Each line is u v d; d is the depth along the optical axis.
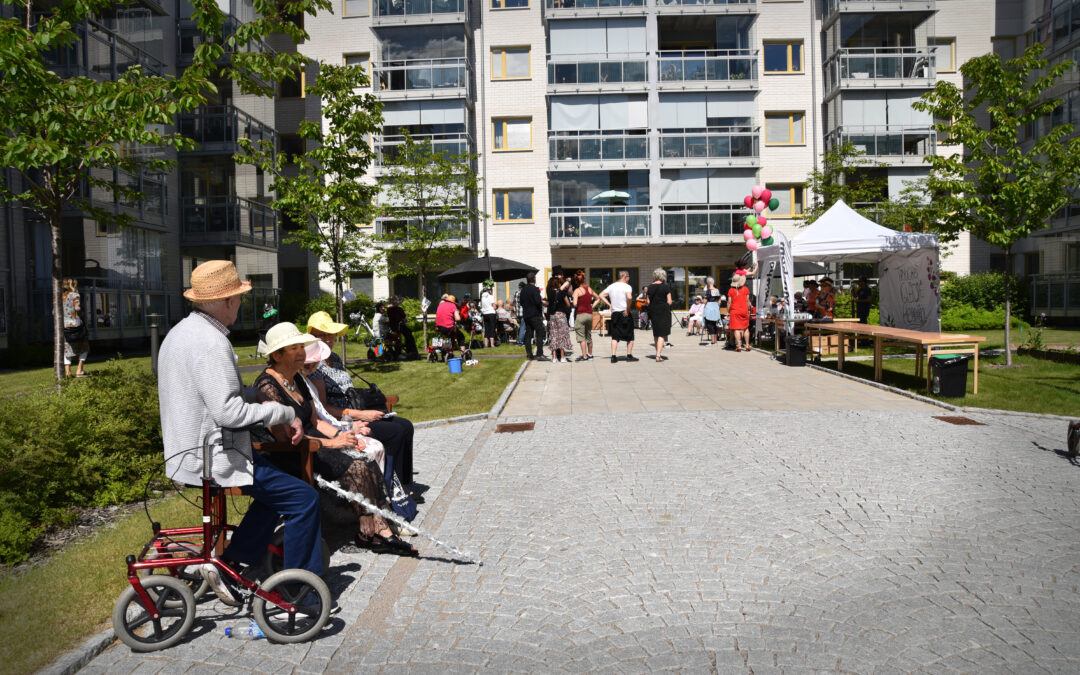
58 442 5.78
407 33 32.69
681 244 33.09
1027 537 4.84
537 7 33.91
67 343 14.22
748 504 5.65
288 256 34.25
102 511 5.83
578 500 5.88
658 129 32.91
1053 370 13.66
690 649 3.44
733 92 33.03
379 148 32.44
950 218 14.96
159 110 7.74
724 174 33.06
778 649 3.42
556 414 9.83
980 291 28.97
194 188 28.36
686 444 7.75
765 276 19.98
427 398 11.55
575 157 32.94
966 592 4.00
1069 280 26.11
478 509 5.73
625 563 4.54
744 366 15.23
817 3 33.62
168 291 26.78
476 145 34.25
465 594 4.16
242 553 3.91
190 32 27.38
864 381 12.30
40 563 4.71
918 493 5.88
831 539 4.88
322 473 4.82
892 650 3.38
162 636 3.55
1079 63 27.19
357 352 21.14
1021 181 14.02
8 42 6.75
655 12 32.91
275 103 33.78
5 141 7.17
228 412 3.56
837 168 30.02
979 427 8.52
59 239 8.27
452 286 33.53
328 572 4.53
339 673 3.32
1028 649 3.36
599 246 33.38
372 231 30.28
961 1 32.62
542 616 3.85
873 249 16.12
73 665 3.32
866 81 31.88
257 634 3.68
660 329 16.22
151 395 7.11
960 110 15.16
